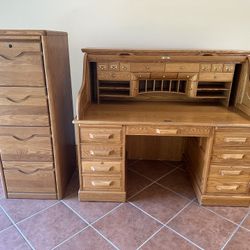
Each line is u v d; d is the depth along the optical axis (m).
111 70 1.75
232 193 1.70
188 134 1.54
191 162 2.02
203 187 1.69
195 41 1.95
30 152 1.63
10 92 1.47
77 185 1.94
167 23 1.91
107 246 1.38
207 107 1.83
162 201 1.77
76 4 1.89
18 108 1.51
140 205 1.72
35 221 1.56
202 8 1.86
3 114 1.52
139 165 2.25
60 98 1.66
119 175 1.67
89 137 1.56
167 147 2.28
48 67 1.41
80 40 1.99
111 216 1.61
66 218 1.59
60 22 1.95
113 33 1.96
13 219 1.58
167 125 1.50
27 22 1.96
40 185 1.73
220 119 1.57
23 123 1.55
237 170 1.63
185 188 1.93
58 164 1.67
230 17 1.88
